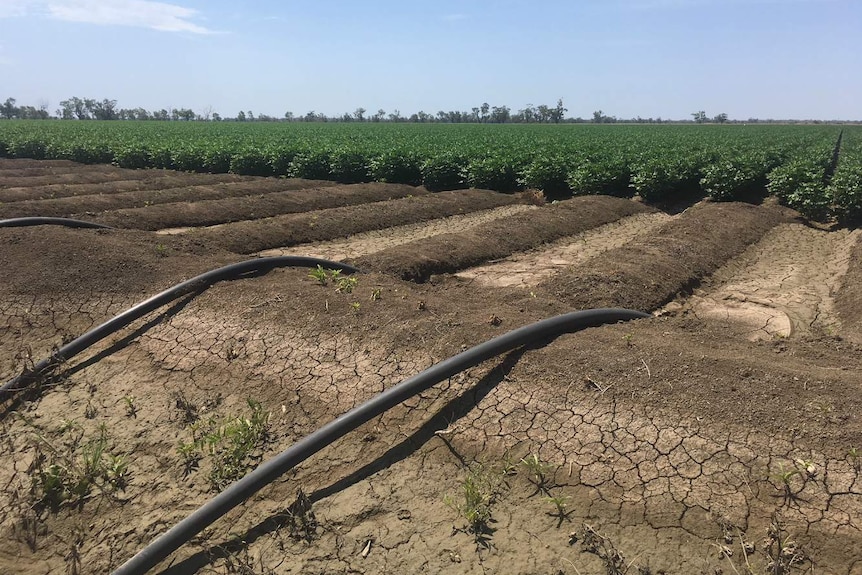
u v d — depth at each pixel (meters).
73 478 4.06
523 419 4.12
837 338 6.01
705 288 8.24
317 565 3.32
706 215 11.96
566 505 3.50
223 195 15.63
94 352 5.78
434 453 4.01
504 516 3.50
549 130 56.44
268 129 51.38
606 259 8.50
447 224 13.07
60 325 6.37
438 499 3.68
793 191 13.98
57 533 3.72
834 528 3.10
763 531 3.16
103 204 13.52
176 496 3.93
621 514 3.38
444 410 4.34
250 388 4.95
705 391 4.09
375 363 4.93
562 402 4.19
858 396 3.91
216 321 5.95
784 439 3.63
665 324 5.93
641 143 29.69
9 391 5.12
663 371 4.34
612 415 4.00
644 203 15.23
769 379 4.16
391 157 18.72
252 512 3.71
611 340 4.90
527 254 10.18
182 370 5.34
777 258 9.95
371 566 3.28
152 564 3.24
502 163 17.39
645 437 3.79
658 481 3.51
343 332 5.41
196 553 3.45
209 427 4.57
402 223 12.82
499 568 3.18
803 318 7.00
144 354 5.66
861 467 3.38
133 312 6.06
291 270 7.42
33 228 8.40
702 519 3.27
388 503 3.69
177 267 7.43
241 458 4.16
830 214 12.69
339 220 12.14
